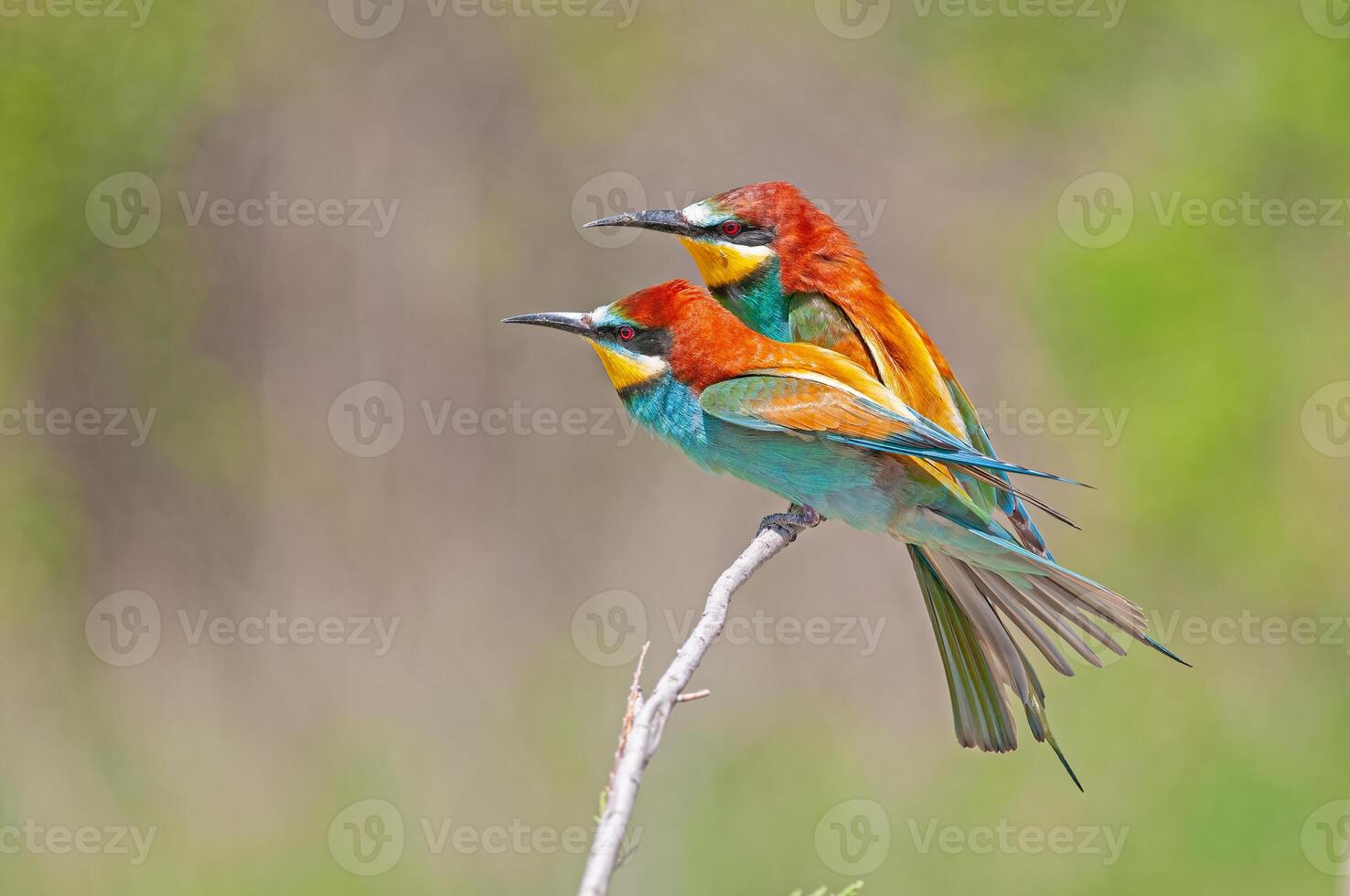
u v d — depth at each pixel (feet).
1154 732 43.86
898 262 51.44
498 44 51.06
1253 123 50.85
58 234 47.73
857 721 45.16
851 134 51.98
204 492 47.80
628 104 51.31
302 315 49.08
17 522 45.85
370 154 50.14
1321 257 49.34
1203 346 48.01
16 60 47.60
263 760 43.88
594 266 50.47
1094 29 52.65
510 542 48.19
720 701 45.16
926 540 23.20
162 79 48.88
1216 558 47.44
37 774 43.16
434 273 49.73
